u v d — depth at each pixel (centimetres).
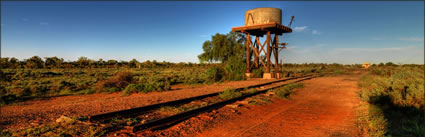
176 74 3622
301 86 1736
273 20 2673
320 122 698
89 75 3294
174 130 589
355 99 1147
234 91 1304
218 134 577
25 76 2881
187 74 3406
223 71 2800
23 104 1055
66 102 1098
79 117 673
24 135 534
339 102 1072
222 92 1271
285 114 811
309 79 2631
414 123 648
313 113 829
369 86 1571
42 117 721
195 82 2305
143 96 1258
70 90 1581
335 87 1727
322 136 563
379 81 1419
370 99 990
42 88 1609
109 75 3338
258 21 2714
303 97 1231
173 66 8319
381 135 550
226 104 958
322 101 1104
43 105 1015
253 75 2903
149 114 761
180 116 701
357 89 1580
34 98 1252
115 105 945
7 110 881
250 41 2927
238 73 2802
